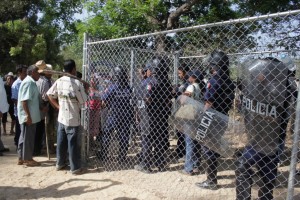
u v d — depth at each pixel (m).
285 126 3.35
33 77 5.83
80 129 5.71
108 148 5.80
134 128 5.80
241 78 3.45
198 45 5.53
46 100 6.14
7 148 7.30
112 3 9.69
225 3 10.83
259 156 3.41
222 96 4.21
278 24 4.42
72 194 4.52
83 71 5.67
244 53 4.21
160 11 10.06
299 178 4.51
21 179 5.18
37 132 6.62
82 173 5.43
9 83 9.23
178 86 5.96
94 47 5.69
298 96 3.01
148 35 4.47
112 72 5.75
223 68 4.22
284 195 4.18
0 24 20.28
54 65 22.94
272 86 3.19
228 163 5.58
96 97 5.79
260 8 9.61
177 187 4.69
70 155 5.34
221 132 4.01
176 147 6.28
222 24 3.65
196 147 5.23
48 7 14.98
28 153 5.83
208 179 4.57
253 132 3.34
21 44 20.44
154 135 5.39
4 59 21.41
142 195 4.41
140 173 5.37
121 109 5.73
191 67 5.79
